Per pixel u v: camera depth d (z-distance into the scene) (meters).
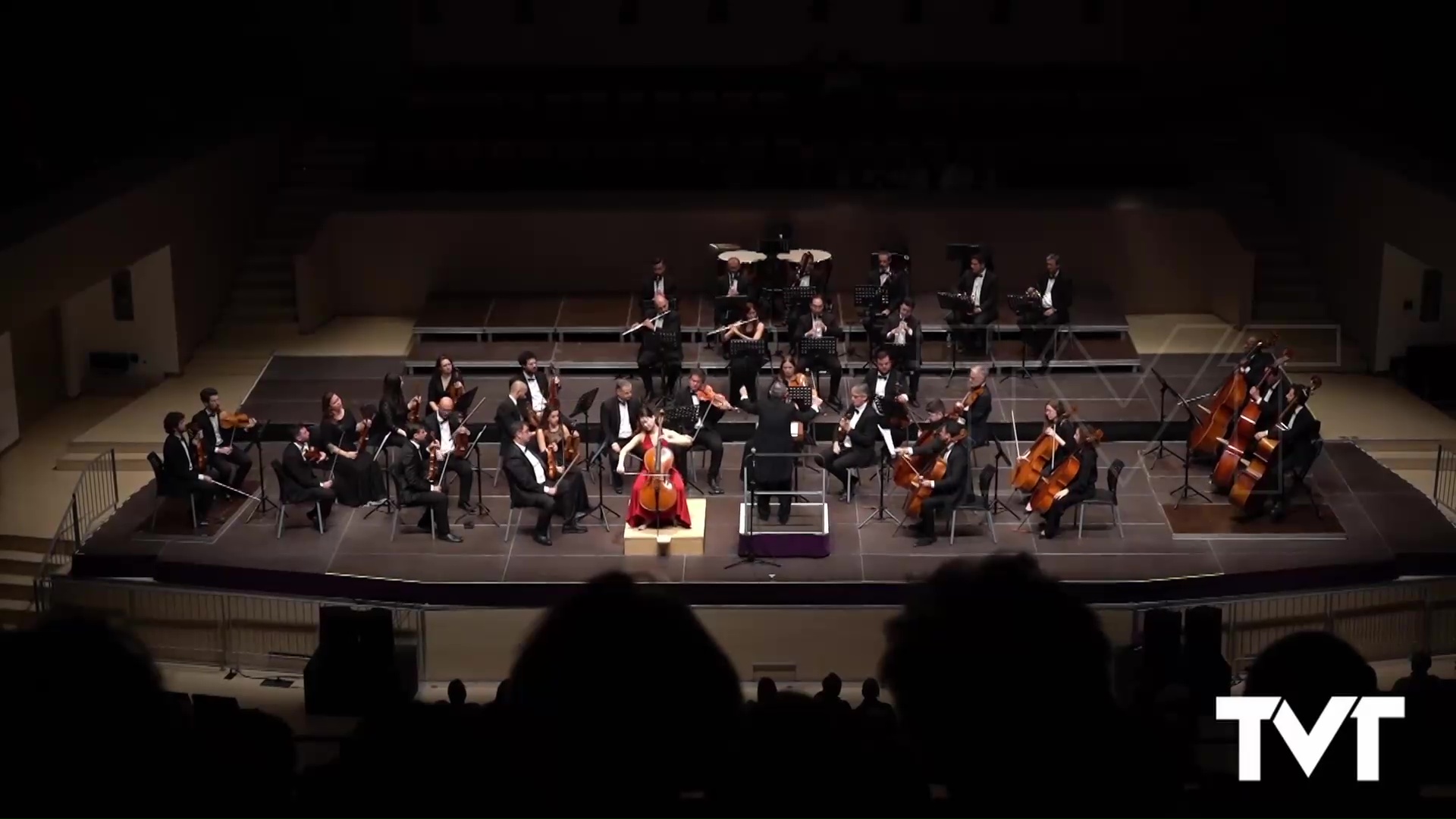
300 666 18.92
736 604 18.88
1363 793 6.91
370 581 19.05
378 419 20.86
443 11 31.41
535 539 19.97
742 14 31.42
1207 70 31.58
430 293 28.08
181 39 30.77
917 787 5.11
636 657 4.61
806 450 22.47
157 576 19.48
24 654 4.91
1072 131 30.09
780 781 5.09
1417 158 25.84
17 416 24.02
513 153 29.52
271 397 24.12
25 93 27.62
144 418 24.47
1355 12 30.75
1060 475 19.73
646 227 27.73
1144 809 4.53
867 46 31.56
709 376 24.72
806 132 29.89
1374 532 20.20
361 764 7.55
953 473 19.50
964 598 4.64
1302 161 27.94
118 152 27.89
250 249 28.31
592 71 31.33
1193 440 21.48
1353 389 25.50
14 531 21.42
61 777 4.79
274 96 31.33
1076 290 27.42
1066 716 4.51
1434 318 25.75
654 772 4.56
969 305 24.16
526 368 21.92
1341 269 26.88
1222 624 18.70
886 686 4.64
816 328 23.44
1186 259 27.86
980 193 28.50
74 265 22.80
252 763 6.03
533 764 4.63
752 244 27.72
